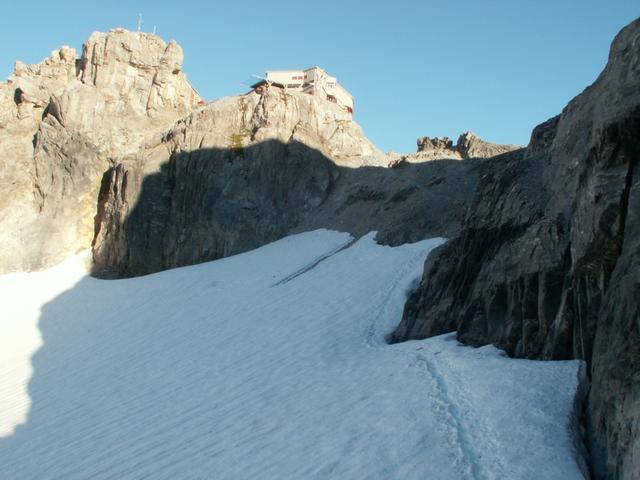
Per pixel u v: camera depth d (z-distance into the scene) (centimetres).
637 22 1495
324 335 2266
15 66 5625
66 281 3956
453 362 1557
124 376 2197
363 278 2889
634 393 924
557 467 978
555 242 1528
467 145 5234
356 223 3894
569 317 1348
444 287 2083
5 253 4284
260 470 1214
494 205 1981
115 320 3053
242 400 1720
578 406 1155
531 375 1298
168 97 5388
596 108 1475
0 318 3378
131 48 5366
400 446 1161
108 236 4225
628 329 996
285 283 3109
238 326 2566
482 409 1220
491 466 1016
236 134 4572
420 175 4394
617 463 945
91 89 4988
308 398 1605
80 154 4653
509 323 1573
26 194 4722
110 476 1360
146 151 4497
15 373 2505
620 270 1111
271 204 4309
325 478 1108
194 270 3753
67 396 2089
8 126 5128
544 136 2561
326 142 4912
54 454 1581
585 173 1366
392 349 1914
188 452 1406
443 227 3288
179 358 2291
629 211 1169
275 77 7050
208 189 4228
